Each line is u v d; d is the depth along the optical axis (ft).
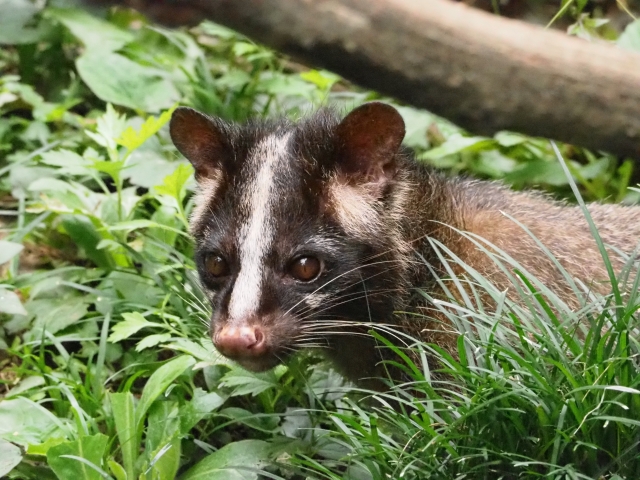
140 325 21.65
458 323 17.83
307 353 21.65
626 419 15.07
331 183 19.44
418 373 17.31
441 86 17.31
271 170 19.58
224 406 22.22
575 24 31.48
